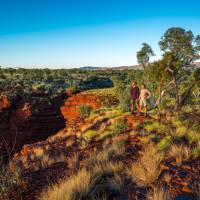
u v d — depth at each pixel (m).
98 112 21.52
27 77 67.31
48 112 41.53
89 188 6.13
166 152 8.25
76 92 51.78
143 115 14.84
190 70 17.52
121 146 10.02
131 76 37.12
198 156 7.35
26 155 12.97
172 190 5.50
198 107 16.27
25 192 6.95
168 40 16.89
